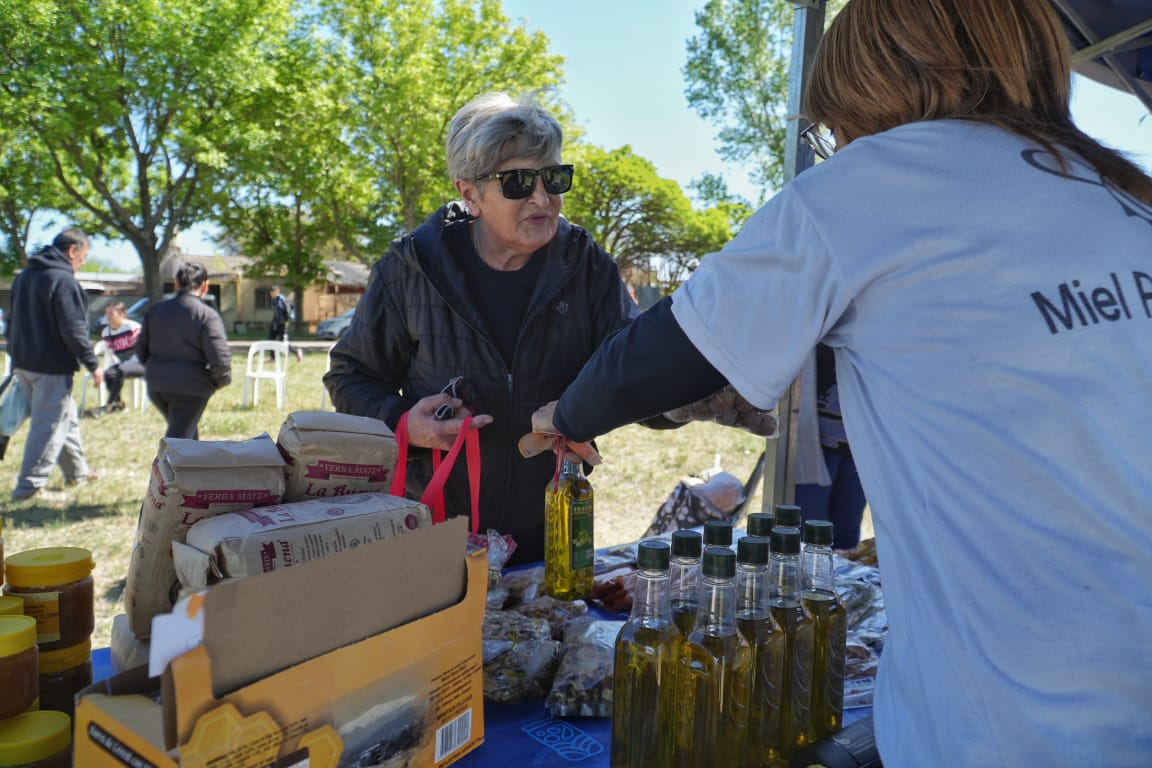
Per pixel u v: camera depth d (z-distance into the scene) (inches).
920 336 29.8
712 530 36.9
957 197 30.3
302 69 868.6
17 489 215.9
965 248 29.6
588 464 63.0
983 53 32.1
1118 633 26.3
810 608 40.8
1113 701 26.1
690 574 36.9
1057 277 28.7
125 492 226.8
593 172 1508.4
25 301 212.5
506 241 72.0
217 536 32.5
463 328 74.5
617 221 1624.0
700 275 34.1
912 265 30.1
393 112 901.2
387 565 32.1
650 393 34.9
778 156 846.5
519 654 46.3
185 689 25.0
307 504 36.8
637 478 274.1
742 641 35.4
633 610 37.3
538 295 74.7
